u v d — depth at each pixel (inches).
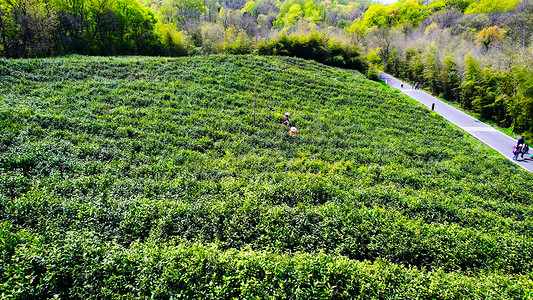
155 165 643.5
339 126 1101.7
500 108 1438.2
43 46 1594.5
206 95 1128.8
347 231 441.4
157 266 308.7
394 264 375.6
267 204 508.4
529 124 1250.6
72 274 296.4
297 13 3410.4
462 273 403.2
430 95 2003.0
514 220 608.1
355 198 578.6
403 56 2655.0
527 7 2522.1
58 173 534.0
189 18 3105.3
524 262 431.8
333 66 2058.3
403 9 3602.4
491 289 342.0
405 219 502.6
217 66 1475.1
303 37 2065.7
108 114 864.3
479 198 697.6
